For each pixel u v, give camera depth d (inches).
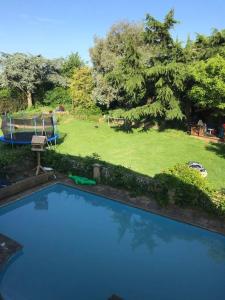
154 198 642.8
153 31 1212.5
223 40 1198.3
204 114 1448.1
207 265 462.0
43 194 685.3
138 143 1119.6
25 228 548.4
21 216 593.0
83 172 741.3
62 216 597.9
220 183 758.5
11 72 1833.2
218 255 488.7
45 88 2118.6
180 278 430.6
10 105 1825.8
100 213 615.5
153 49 1244.5
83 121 1525.6
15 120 1036.5
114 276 427.2
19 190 660.7
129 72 1192.8
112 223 578.9
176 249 501.4
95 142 1128.8
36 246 491.8
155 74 1151.0
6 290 383.2
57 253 474.3
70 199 672.4
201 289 409.7
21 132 1027.9
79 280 413.4
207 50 1191.6
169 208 605.3
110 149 1040.2
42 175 708.7
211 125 1413.6
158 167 863.1
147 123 1391.5
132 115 1222.3
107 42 1707.7
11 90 1946.4
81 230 548.4
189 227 550.9
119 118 1412.4
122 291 397.7
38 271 427.5
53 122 1064.8
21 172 752.3
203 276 436.8
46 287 394.9
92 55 1765.5
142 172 816.3
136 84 1174.3
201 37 1229.1
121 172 694.5
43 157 792.3
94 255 474.6
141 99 1364.4
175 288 410.3
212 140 1167.0
